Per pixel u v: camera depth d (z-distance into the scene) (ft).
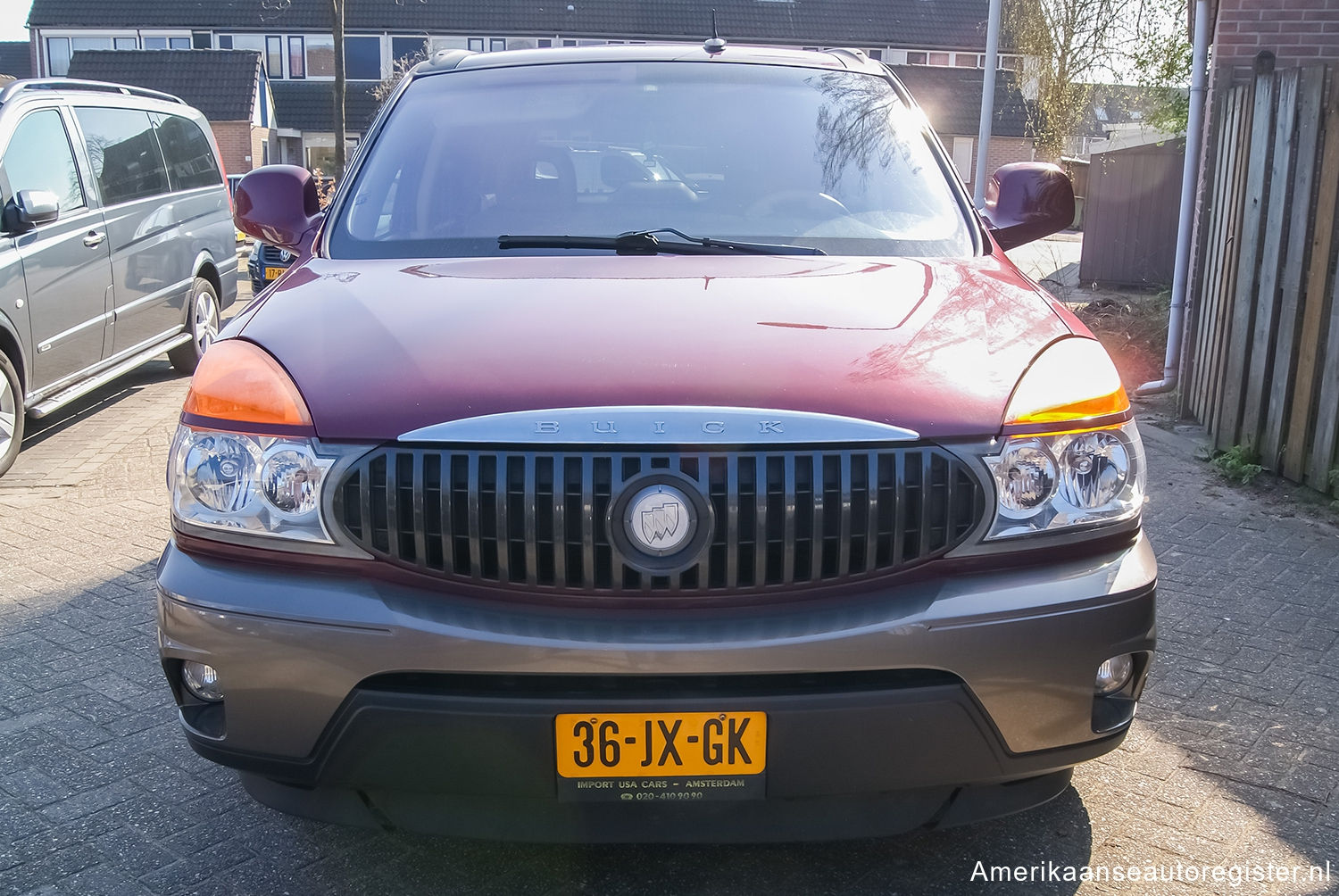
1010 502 7.01
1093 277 49.88
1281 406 18.35
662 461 6.70
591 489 6.68
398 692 6.68
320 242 10.36
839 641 6.55
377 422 6.91
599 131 11.07
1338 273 16.78
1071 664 6.93
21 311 20.17
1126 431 7.47
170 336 26.94
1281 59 22.41
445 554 6.81
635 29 138.31
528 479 6.69
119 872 8.46
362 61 140.46
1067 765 7.21
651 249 9.70
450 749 6.65
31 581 14.71
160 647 7.23
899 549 6.87
